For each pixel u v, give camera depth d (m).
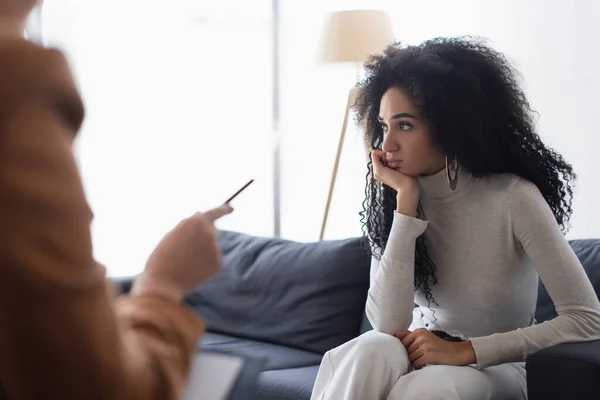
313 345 2.59
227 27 4.40
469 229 1.82
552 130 3.28
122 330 0.52
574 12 3.17
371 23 3.42
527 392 1.62
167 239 0.64
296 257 2.76
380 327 1.83
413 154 1.82
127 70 4.27
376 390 1.64
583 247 2.30
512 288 1.82
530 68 3.33
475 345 1.70
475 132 1.77
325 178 4.23
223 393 0.68
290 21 4.28
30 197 0.47
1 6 0.53
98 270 0.50
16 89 0.49
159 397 0.54
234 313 2.79
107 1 4.20
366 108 1.99
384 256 1.85
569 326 1.70
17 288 0.47
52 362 0.48
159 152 4.36
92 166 4.23
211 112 4.44
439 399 1.59
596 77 3.12
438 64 1.79
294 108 4.31
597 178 3.15
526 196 1.76
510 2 3.39
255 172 4.43
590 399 1.52
